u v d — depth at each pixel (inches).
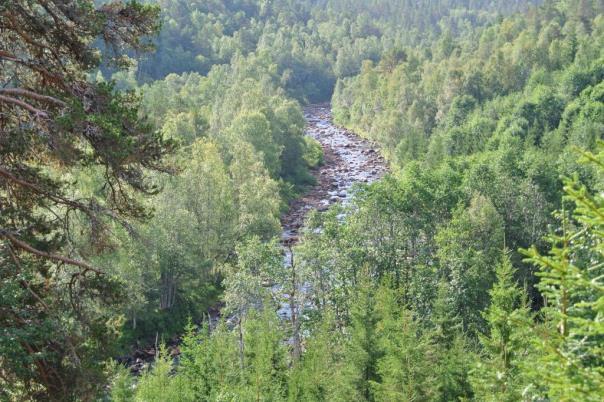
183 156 2760.8
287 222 3390.7
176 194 2476.6
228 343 1606.8
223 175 2933.1
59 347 516.1
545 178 2765.7
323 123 6658.5
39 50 547.5
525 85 5073.8
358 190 2564.0
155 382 1427.2
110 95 543.5
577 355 343.0
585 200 306.2
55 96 522.6
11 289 478.0
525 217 2568.9
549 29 5920.3
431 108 5236.2
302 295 2082.9
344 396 1412.4
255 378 1424.7
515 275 2225.6
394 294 1793.8
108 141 506.0
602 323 302.5
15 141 512.1
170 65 7529.5
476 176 2674.7
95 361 553.6
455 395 1341.0
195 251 2527.1
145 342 2148.1
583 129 3582.7
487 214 2219.5
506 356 796.0
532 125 4138.8
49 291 556.4
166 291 2337.6
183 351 1589.6
